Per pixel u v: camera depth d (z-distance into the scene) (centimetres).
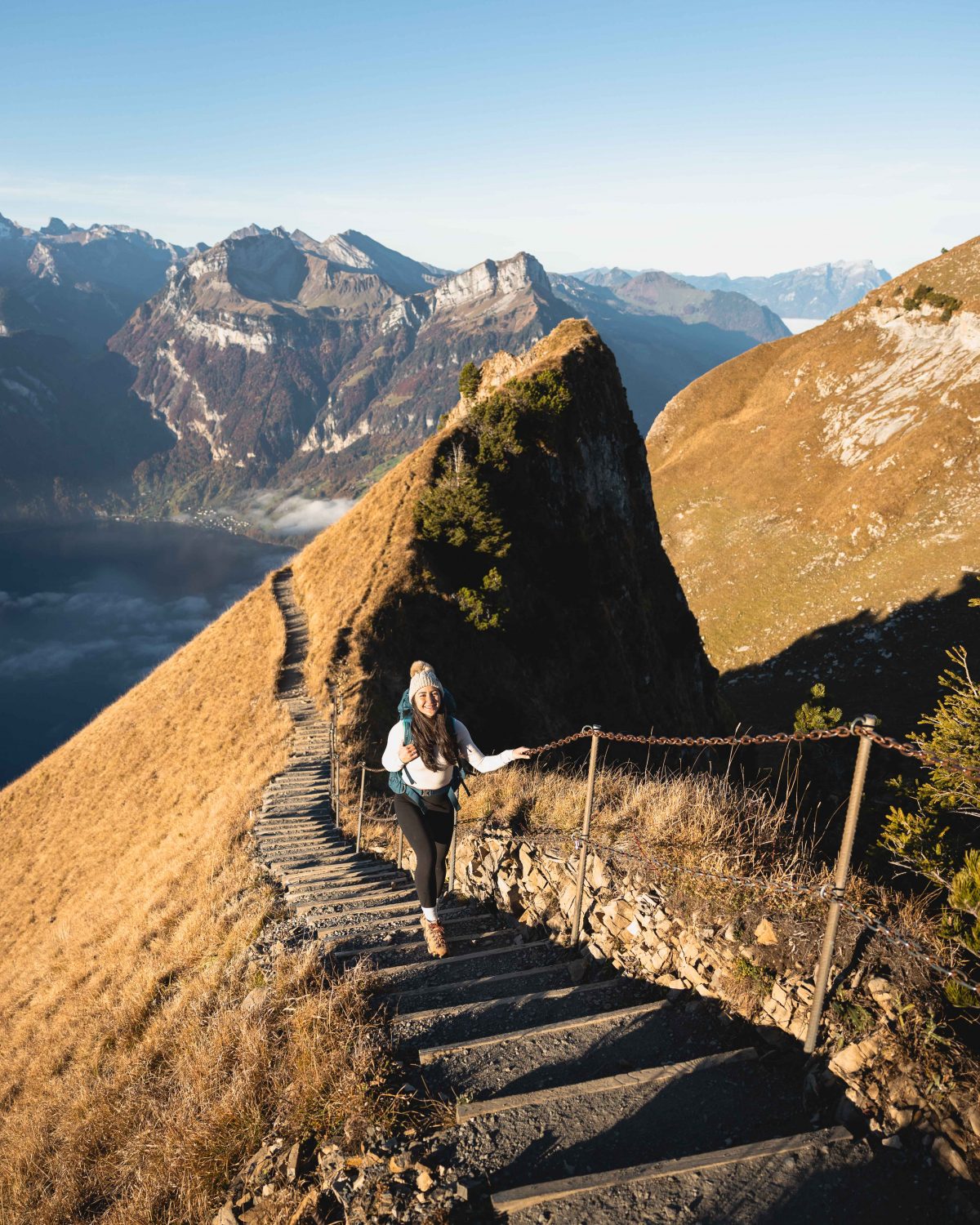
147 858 1923
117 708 4575
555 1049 399
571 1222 281
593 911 525
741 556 13700
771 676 11244
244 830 1439
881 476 12769
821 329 17200
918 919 400
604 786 730
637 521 5566
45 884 2627
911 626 10644
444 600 3762
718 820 525
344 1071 374
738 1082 358
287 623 4081
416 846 496
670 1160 305
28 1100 853
